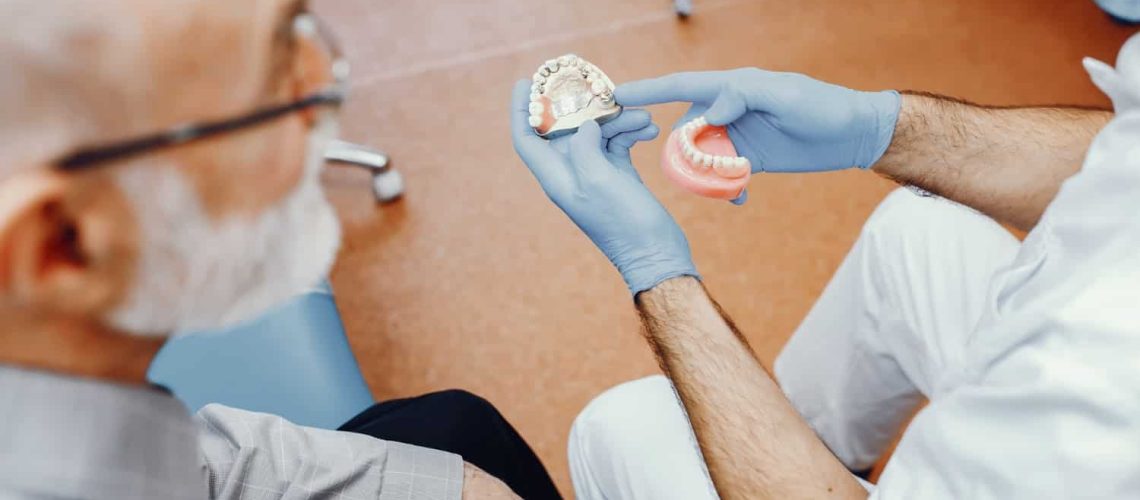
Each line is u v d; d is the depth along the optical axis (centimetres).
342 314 147
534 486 92
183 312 46
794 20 177
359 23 181
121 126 36
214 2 37
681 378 74
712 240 152
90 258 39
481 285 150
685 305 78
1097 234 59
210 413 71
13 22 32
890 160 90
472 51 176
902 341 97
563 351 144
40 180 34
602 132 87
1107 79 69
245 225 45
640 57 173
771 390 73
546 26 178
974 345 65
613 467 89
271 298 53
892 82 169
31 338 40
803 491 68
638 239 81
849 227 153
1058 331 55
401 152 164
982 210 89
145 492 46
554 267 151
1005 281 69
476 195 159
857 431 121
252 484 69
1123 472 50
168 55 36
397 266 152
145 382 49
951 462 58
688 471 84
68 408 42
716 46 174
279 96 43
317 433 74
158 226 40
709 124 86
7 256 35
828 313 111
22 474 41
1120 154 60
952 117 87
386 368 143
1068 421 52
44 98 34
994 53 172
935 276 91
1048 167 84
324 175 160
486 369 143
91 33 34
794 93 86
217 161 40
